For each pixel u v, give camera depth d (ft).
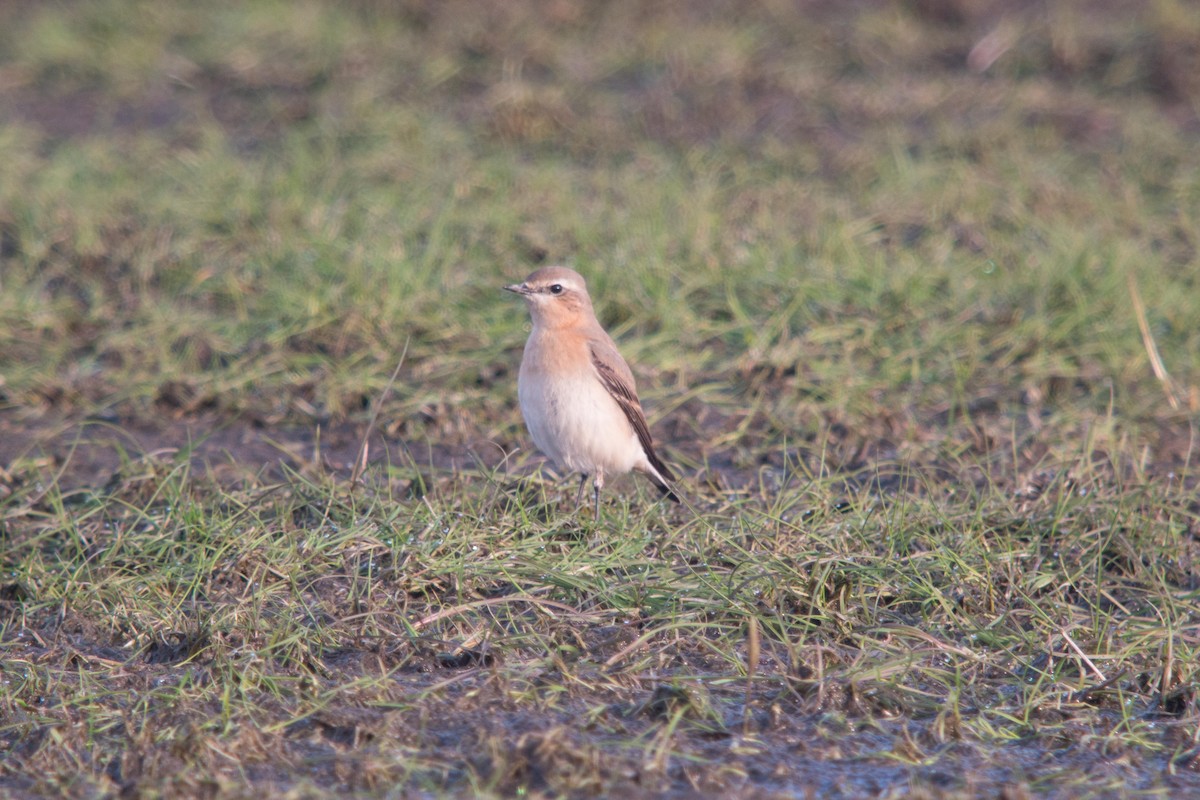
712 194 62.80
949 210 61.36
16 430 44.68
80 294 55.01
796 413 44.93
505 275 55.06
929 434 43.78
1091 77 76.64
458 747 26.32
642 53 78.13
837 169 67.31
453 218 59.47
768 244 57.31
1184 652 30.17
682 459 41.86
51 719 27.45
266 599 32.07
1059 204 62.18
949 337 50.24
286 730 26.86
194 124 73.31
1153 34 77.97
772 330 50.55
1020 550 34.40
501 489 37.55
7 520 36.86
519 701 27.89
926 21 81.87
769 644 30.78
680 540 34.81
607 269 54.44
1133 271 54.24
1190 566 34.81
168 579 32.96
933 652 30.22
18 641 31.12
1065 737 27.48
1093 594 33.30
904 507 35.50
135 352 49.88
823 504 36.11
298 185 62.59
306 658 29.58
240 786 24.93
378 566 33.40
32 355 49.85
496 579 32.63
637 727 27.14
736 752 26.50
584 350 37.32
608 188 64.08
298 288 53.01
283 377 47.85
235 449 43.24
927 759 26.53
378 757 25.70
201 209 60.64
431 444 43.32
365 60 77.92
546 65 77.66
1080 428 43.78
